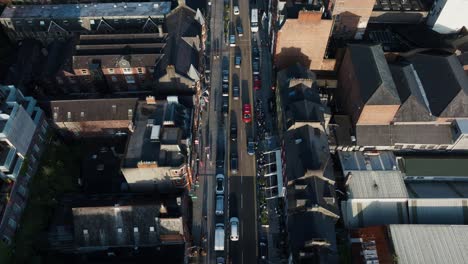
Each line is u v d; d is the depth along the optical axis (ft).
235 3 481.05
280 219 310.04
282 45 358.02
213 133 361.71
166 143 281.74
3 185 263.29
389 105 305.32
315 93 329.72
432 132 327.88
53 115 327.26
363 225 294.87
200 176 334.03
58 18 397.19
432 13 405.59
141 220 272.31
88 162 326.24
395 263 258.37
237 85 398.01
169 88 347.56
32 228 278.26
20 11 404.36
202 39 399.03
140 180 290.56
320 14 324.19
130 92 384.27
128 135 323.57
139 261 273.13
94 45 362.94
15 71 361.30
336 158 335.67
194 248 292.61
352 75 337.31
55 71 362.74
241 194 323.78
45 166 302.25
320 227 260.01
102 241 277.03
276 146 344.08
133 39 371.56
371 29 415.03
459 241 270.46
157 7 409.08
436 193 309.42
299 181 279.08
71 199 300.20
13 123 261.44
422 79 340.59
